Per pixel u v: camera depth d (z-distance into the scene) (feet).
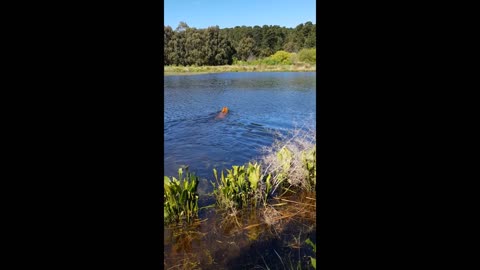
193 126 30.71
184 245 10.79
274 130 27.61
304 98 49.29
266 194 13.73
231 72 129.29
